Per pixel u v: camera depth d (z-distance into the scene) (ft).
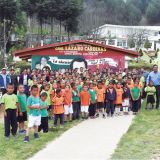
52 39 231.50
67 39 245.24
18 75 73.67
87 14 330.13
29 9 236.84
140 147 43.04
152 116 66.44
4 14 205.26
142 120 62.13
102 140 46.98
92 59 104.42
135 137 48.47
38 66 105.91
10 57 177.99
